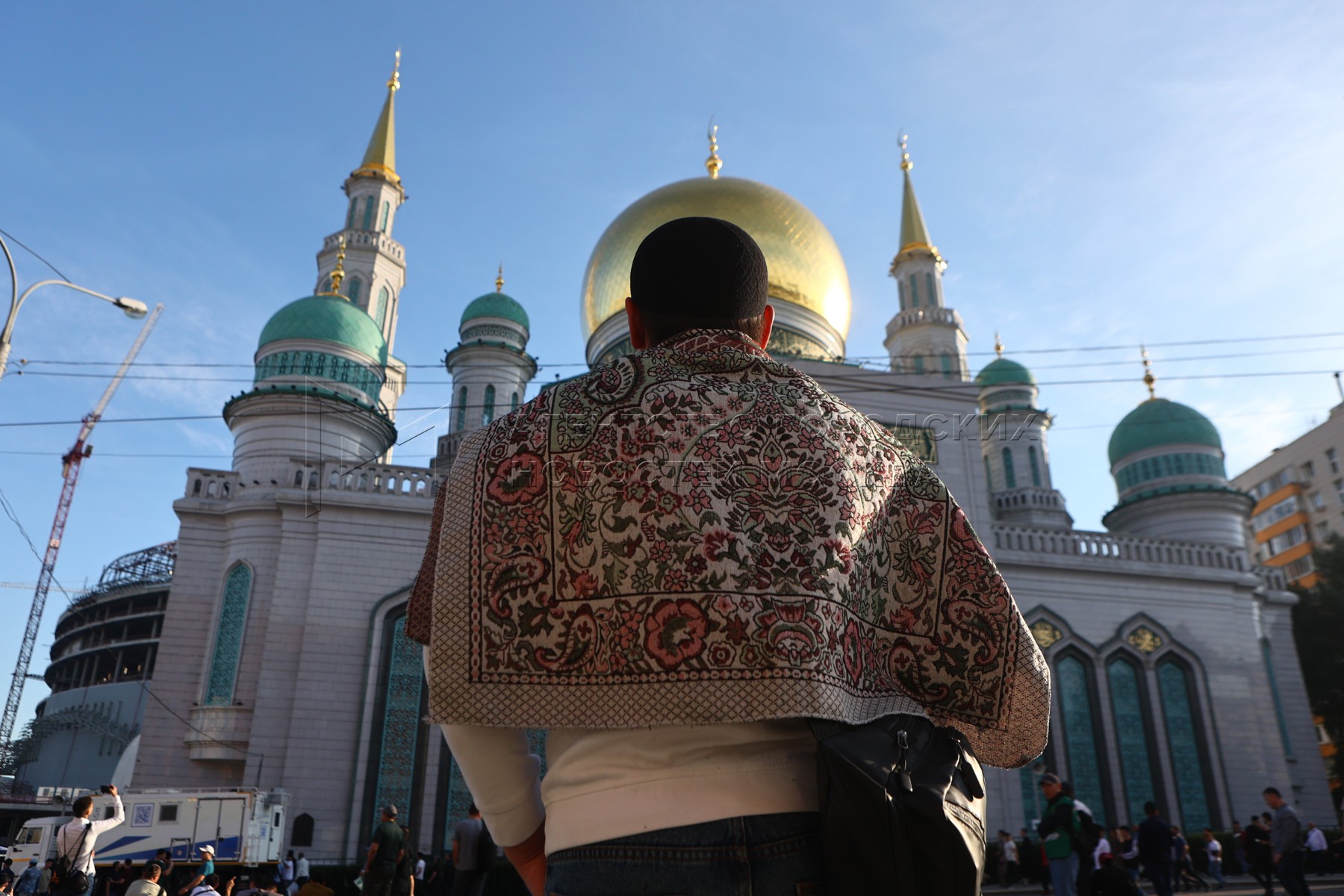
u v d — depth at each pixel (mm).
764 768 1560
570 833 1577
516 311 44844
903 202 54719
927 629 1812
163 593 60250
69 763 51438
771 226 36281
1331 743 42188
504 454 1766
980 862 1489
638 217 36750
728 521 1665
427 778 25906
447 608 1678
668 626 1595
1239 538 40281
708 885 1476
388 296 46625
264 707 26078
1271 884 17000
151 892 11016
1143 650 32000
